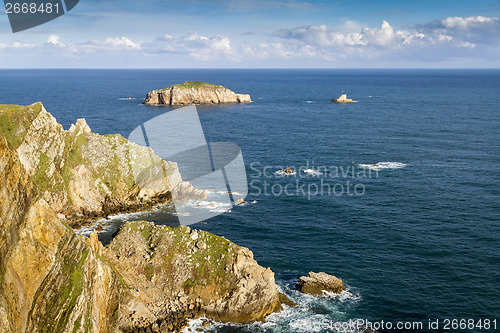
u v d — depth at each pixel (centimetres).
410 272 5922
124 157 8906
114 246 5219
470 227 7462
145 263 5059
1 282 2773
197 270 5028
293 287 5512
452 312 5047
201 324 4706
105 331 3988
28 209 3125
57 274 3297
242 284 4906
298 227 7481
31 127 7544
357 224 7612
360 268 6031
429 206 8525
